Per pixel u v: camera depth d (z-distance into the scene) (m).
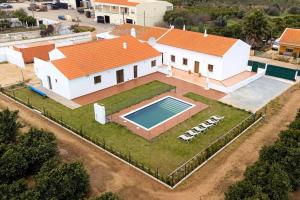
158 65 44.19
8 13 84.50
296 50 50.91
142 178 21.80
